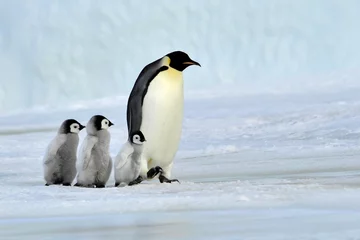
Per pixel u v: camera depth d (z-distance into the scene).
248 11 123.50
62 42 123.50
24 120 92.94
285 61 122.25
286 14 123.06
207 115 76.44
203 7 123.94
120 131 69.44
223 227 21.41
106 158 35.44
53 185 35.56
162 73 38.03
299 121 65.75
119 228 22.05
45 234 21.52
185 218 23.41
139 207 26.31
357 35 121.69
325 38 122.00
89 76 122.94
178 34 123.81
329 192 28.25
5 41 123.50
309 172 38.06
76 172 36.84
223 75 122.56
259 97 90.50
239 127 66.44
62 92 122.50
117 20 124.06
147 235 20.55
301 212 23.67
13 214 25.88
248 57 123.06
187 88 114.94
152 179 38.81
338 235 19.50
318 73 112.56
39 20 123.94
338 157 44.19
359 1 122.00
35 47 123.12
